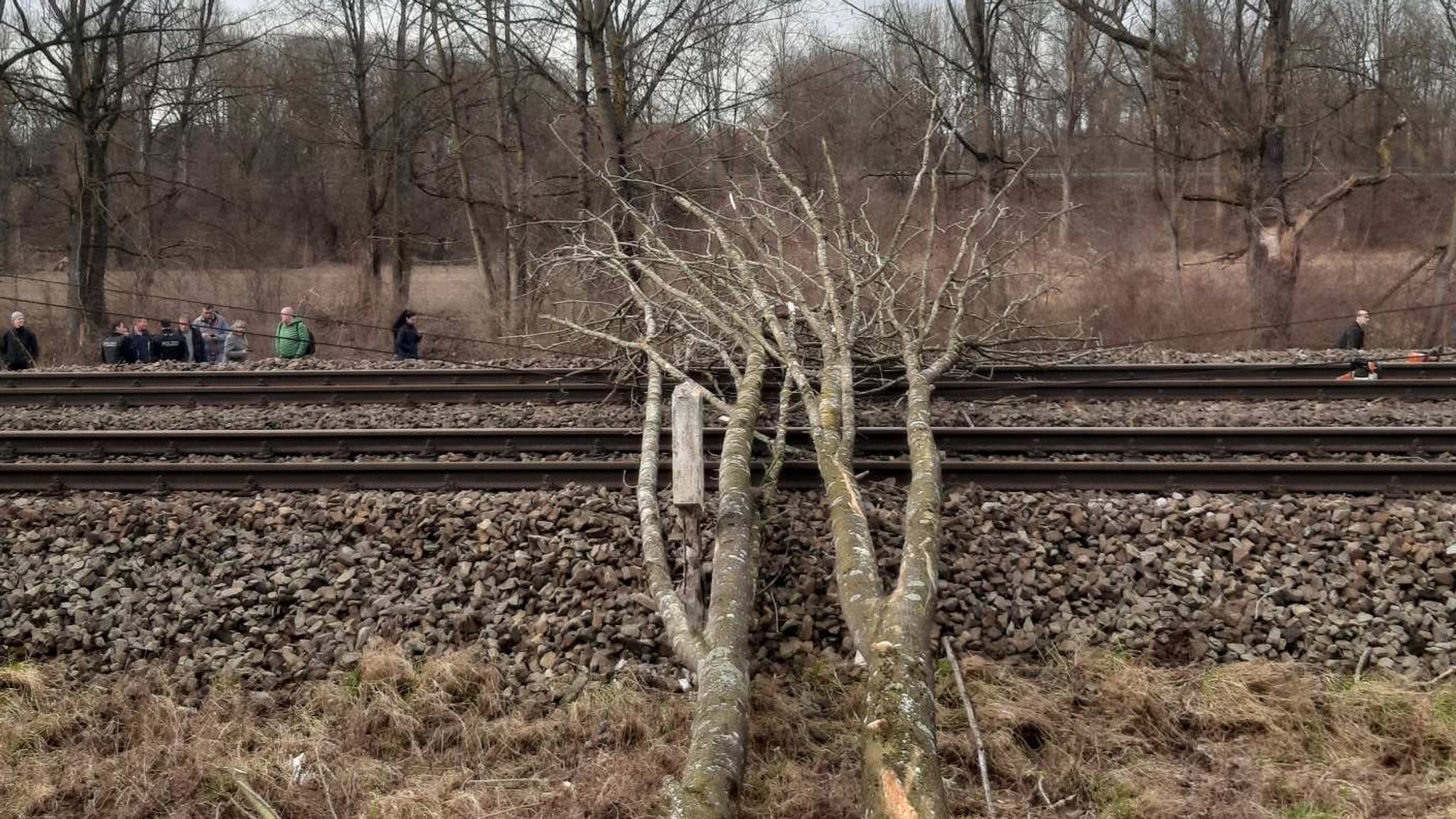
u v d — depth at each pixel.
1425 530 6.45
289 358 13.88
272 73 27.83
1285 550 6.38
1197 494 7.01
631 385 9.96
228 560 6.56
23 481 7.57
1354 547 6.26
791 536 6.63
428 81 25.80
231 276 25.45
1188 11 21.56
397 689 5.66
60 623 6.11
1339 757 5.19
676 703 5.47
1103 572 6.29
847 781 5.04
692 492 5.67
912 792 4.09
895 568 6.35
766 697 5.53
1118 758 5.21
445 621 6.06
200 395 10.61
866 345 9.80
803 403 7.70
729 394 9.53
